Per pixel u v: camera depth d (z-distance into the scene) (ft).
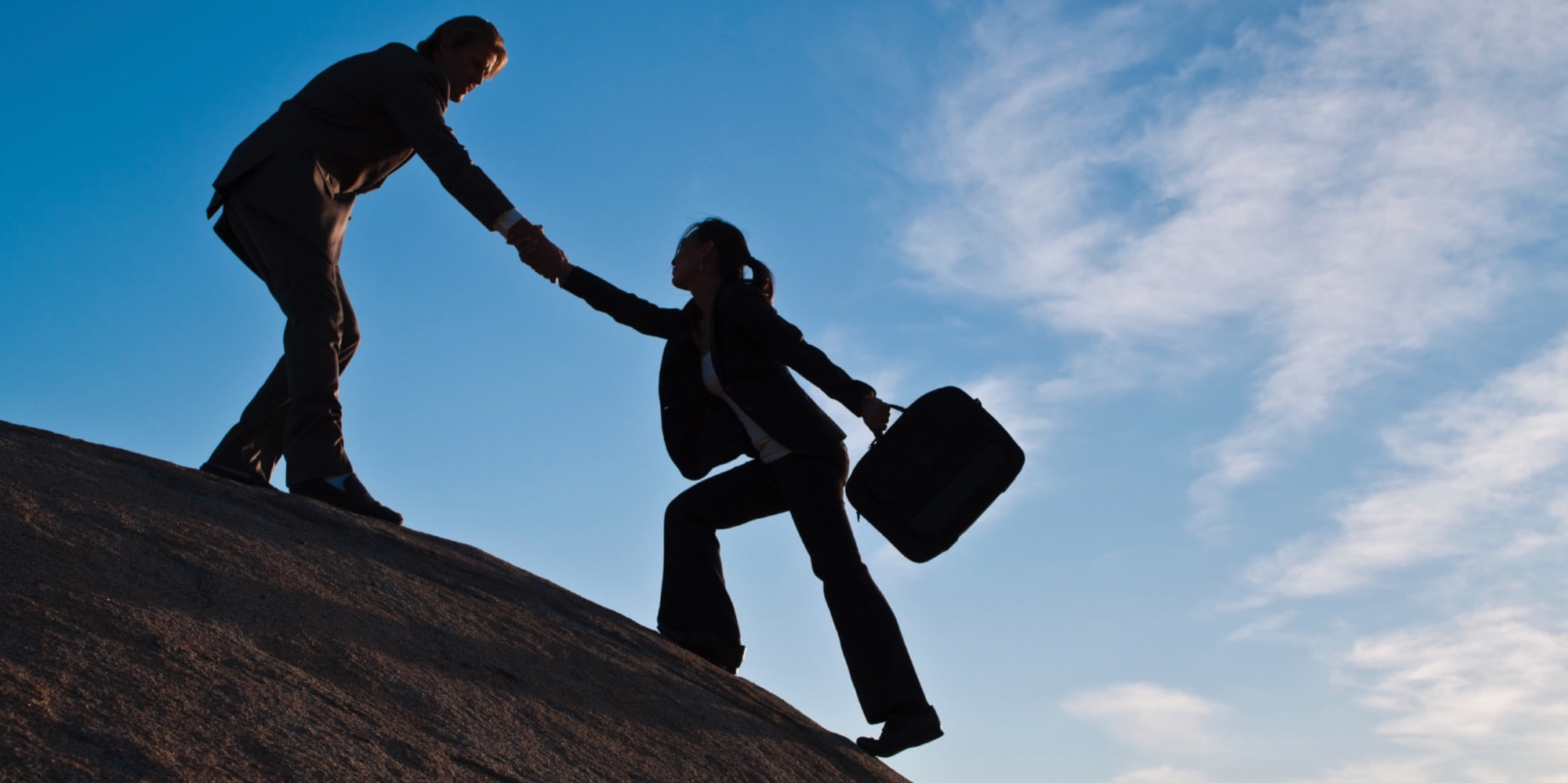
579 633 12.01
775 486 14.33
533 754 8.70
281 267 14.19
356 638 9.28
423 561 12.17
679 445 14.30
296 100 14.74
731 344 13.53
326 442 13.84
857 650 13.05
